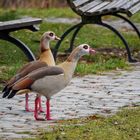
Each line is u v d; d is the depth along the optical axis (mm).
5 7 31156
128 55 17203
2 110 11805
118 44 19500
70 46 17875
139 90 13672
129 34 21656
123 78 15000
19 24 13547
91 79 14820
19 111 11734
